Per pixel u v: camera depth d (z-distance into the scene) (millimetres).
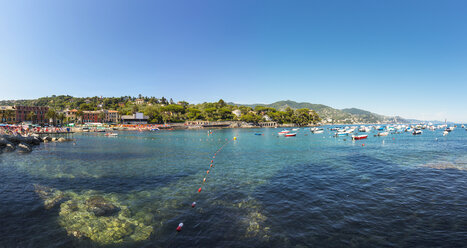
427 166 31172
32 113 135625
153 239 12242
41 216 14789
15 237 12297
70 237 12352
